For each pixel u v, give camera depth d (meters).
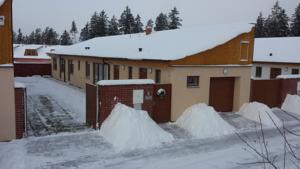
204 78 14.88
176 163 9.19
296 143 11.55
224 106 16.48
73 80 27.89
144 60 15.77
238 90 16.39
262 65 29.77
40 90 23.38
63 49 33.91
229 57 15.62
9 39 10.05
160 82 15.09
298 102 17.47
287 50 29.73
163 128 12.89
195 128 12.32
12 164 8.52
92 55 22.27
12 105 10.36
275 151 10.62
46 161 8.91
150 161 9.25
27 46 68.12
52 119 13.91
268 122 14.30
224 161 9.48
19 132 10.68
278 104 18.17
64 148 9.98
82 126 12.67
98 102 11.85
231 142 11.43
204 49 14.63
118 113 11.34
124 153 9.79
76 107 16.78
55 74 33.91
